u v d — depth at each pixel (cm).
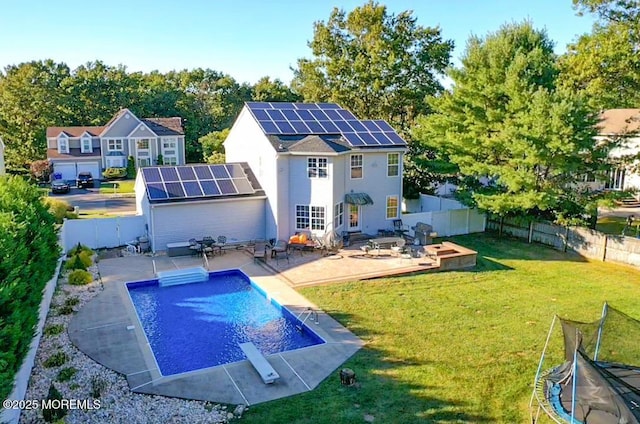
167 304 1911
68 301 1812
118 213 3619
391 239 2570
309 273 2208
